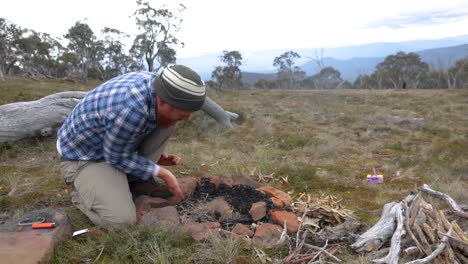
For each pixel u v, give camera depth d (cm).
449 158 596
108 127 262
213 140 663
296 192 416
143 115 258
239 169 474
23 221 279
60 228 274
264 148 605
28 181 409
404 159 575
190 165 490
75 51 4325
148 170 285
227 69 5188
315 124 981
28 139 543
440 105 1569
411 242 267
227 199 336
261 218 307
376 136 820
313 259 259
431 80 5872
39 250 244
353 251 273
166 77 242
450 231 257
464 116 1211
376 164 560
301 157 570
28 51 4197
